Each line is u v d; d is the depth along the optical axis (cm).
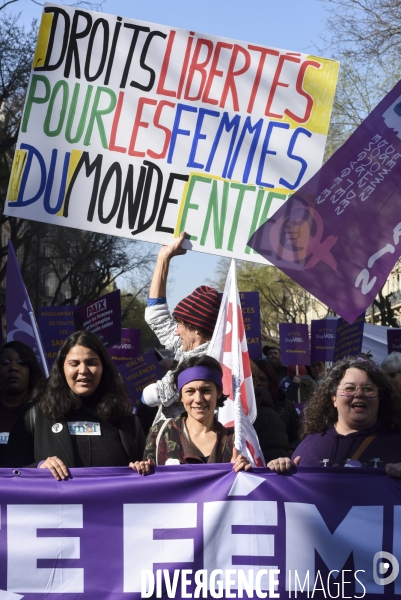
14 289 670
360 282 457
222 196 481
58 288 3947
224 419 411
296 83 484
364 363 413
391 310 3391
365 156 462
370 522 381
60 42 490
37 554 382
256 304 1031
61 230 3691
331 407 420
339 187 462
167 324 486
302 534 382
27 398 535
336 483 383
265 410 466
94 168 486
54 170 486
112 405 420
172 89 486
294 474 385
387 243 457
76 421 417
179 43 488
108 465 411
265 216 479
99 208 484
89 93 488
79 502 383
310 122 483
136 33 488
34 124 489
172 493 384
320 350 1216
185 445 407
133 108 486
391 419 408
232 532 382
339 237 459
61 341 951
